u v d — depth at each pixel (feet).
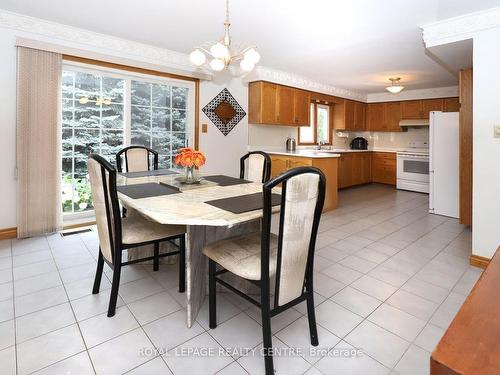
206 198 6.25
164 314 6.21
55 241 10.12
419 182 20.33
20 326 5.70
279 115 16.69
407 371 4.76
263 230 4.52
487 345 1.85
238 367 4.84
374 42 11.43
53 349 5.12
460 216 12.34
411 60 13.94
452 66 11.82
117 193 6.09
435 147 14.35
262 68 15.44
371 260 9.09
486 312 2.18
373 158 23.81
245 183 8.07
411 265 8.73
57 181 10.75
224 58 7.11
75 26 10.37
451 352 1.81
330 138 22.38
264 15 9.07
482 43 8.28
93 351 5.10
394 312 6.38
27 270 8.01
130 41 11.77
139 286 7.34
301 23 9.64
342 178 21.02
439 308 6.52
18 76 9.64
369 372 4.75
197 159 7.58
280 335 5.65
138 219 7.24
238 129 16.10
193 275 5.97
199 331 5.72
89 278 7.66
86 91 11.51
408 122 21.36
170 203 5.82
